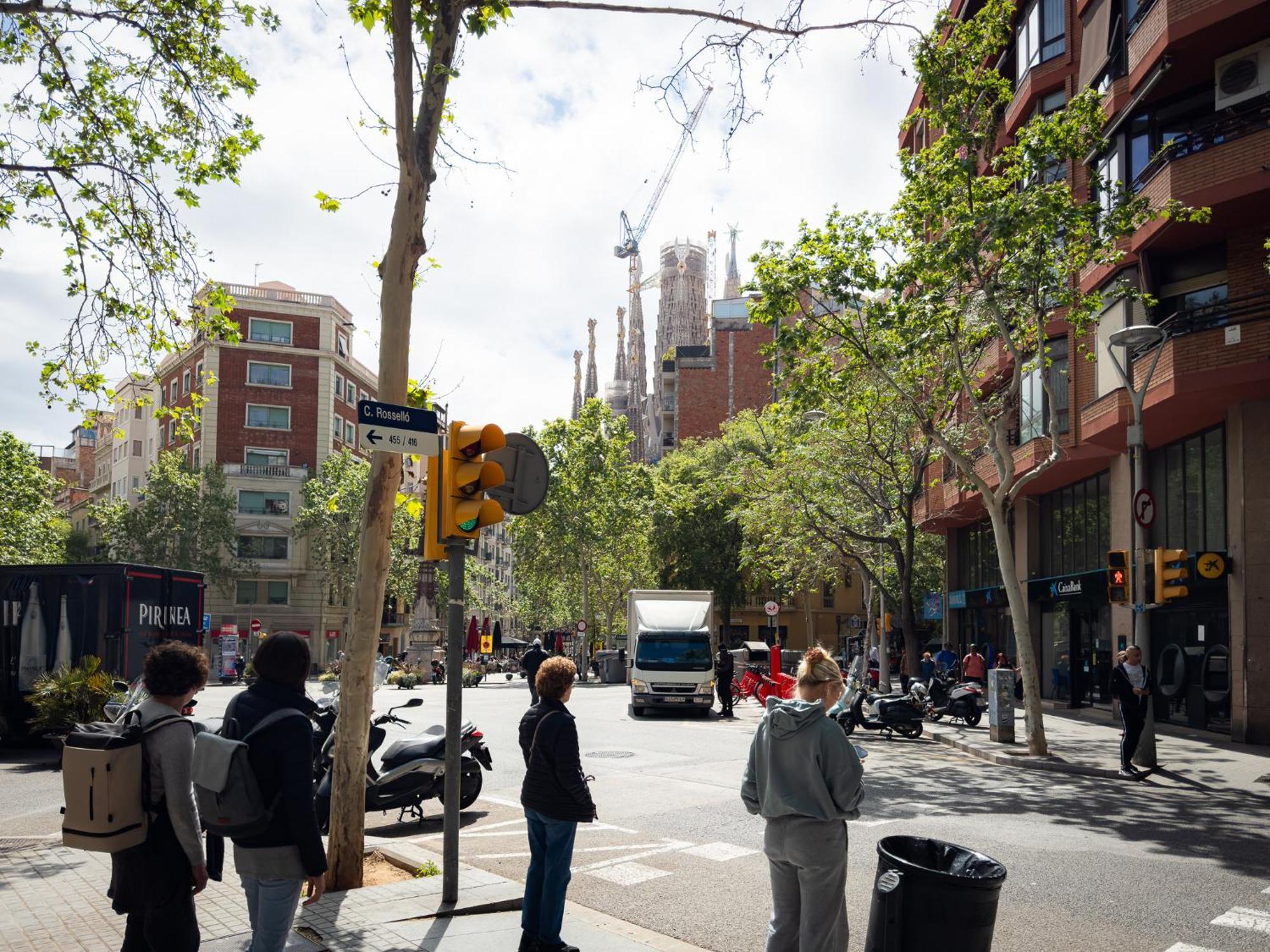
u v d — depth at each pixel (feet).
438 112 23.25
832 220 55.83
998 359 83.25
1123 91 66.23
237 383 184.34
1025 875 24.57
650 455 395.55
